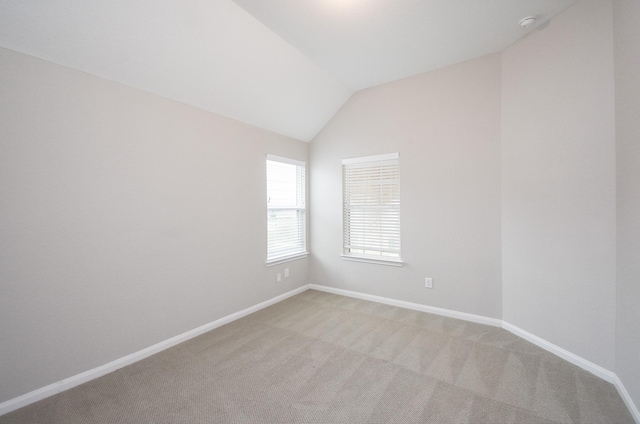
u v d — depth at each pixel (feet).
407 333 9.18
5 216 5.71
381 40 8.64
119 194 7.39
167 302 8.45
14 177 5.80
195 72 8.14
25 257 5.95
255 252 11.41
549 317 7.89
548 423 5.35
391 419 5.49
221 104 9.64
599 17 6.66
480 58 9.71
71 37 6.03
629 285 5.84
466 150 10.05
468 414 5.59
